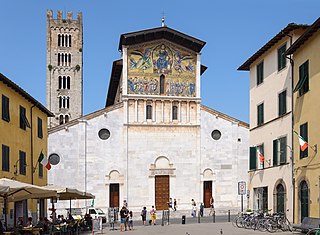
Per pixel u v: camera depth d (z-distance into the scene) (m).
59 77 126.50
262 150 47.69
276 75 44.59
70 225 42.78
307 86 37.84
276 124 44.34
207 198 74.94
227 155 75.81
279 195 43.28
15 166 43.88
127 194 72.81
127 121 73.88
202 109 76.06
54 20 127.56
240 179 75.56
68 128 72.56
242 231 39.12
